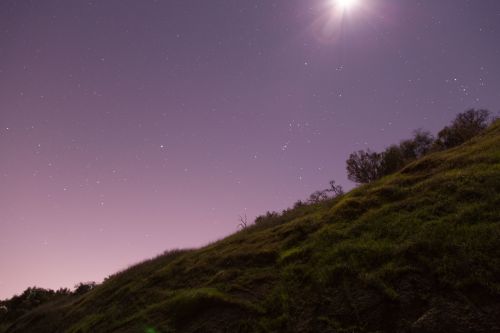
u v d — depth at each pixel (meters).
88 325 14.57
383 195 13.62
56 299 30.20
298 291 9.33
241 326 8.95
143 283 16.98
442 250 8.12
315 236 12.40
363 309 7.49
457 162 14.28
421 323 6.51
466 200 10.27
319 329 7.56
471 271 7.11
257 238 15.95
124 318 13.40
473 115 24.94
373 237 10.23
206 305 10.65
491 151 14.10
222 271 13.30
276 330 8.21
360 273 8.56
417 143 25.84
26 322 22.27
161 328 10.63
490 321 6.01
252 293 10.44
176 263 17.94
